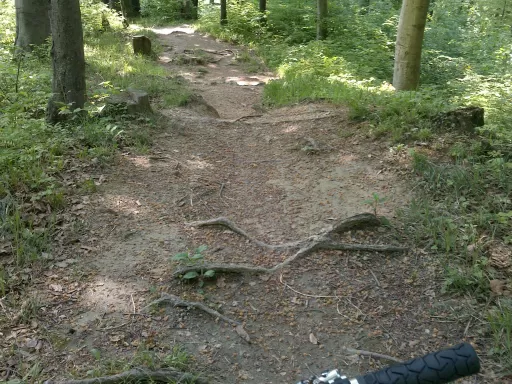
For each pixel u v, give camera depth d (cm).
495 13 2045
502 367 341
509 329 364
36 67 977
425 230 485
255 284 428
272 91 1101
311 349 366
